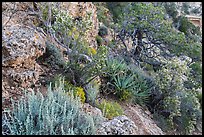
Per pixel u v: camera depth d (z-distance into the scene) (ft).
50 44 22.88
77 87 20.03
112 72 26.48
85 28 21.70
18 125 13.50
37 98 15.71
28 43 19.02
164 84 29.25
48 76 20.34
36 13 26.50
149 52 47.16
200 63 42.96
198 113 31.40
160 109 28.94
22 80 17.76
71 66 21.27
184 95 30.94
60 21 21.49
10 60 17.94
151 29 44.21
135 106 26.58
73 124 14.17
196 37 71.10
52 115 13.53
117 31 46.93
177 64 30.01
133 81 28.84
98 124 15.14
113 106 21.75
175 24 97.55
